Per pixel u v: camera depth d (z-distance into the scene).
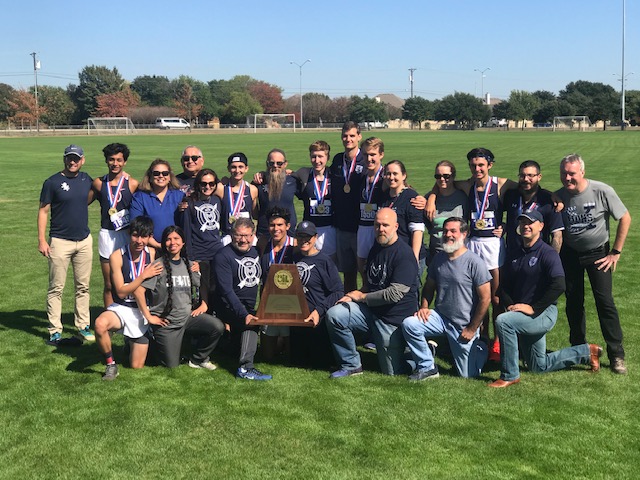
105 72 108.44
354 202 7.17
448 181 6.62
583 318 6.28
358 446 4.49
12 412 5.03
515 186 6.38
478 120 116.94
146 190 6.68
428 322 5.81
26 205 17.03
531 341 5.75
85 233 6.90
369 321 5.86
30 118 92.81
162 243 5.92
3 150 40.56
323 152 7.15
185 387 5.58
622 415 4.97
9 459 4.32
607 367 6.01
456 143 48.91
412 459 4.32
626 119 101.31
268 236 7.33
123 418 4.93
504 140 53.81
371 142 6.70
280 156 7.15
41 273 9.95
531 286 5.70
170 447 4.48
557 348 6.54
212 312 6.42
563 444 4.52
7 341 6.81
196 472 4.16
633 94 103.25
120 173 6.86
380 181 6.80
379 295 5.75
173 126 93.31
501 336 5.54
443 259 5.86
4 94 100.19
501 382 5.58
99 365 6.13
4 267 10.29
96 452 4.41
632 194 17.88
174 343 5.98
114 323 5.80
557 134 70.38
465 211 6.64
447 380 5.74
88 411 5.06
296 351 6.26
